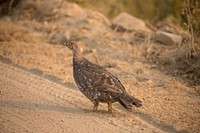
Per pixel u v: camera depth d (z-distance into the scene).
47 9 28.59
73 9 28.83
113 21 26.81
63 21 27.56
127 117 17.06
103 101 17.06
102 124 16.50
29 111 17.47
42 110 17.58
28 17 28.59
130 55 23.16
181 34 24.72
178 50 22.58
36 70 21.45
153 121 16.81
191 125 16.38
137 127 16.34
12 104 18.03
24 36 25.38
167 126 16.41
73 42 18.02
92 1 32.41
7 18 28.59
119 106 18.02
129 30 25.92
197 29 22.89
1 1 29.56
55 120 16.75
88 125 16.42
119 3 34.00
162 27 26.42
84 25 26.66
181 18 25.72
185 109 17.70
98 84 16.84
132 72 21.39
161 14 32.06
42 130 15.98
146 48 23.80
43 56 23.08
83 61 17.73
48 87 19.77
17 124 16.39
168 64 22.16
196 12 22.95
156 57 22.86
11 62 22.30
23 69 21.66
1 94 18.89
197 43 22.31
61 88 19.72
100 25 26.86
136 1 34.34
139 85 19.98
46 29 26.62
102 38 25.09
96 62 22.42
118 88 16.66
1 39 24.91
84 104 18.22
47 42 25.28
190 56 21.78
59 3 28.94
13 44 24.39
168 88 19.69
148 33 25.34
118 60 22.70
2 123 16.42
